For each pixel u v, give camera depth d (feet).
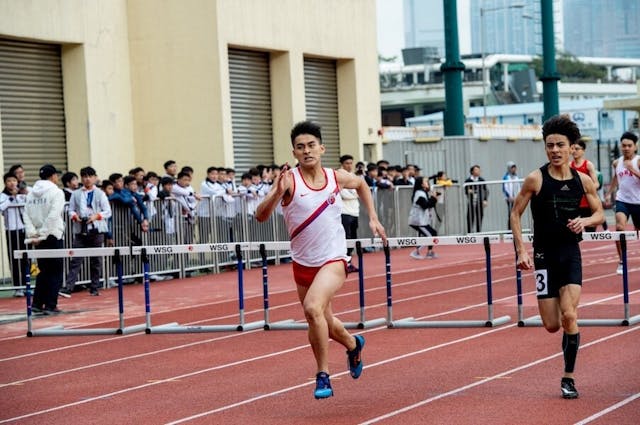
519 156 118.83
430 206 80.33
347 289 59.72
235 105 91.35
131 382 35.01
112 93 85.46
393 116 228.84
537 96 273.54
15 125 78.18
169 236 69.92
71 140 82.64
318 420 28.25
